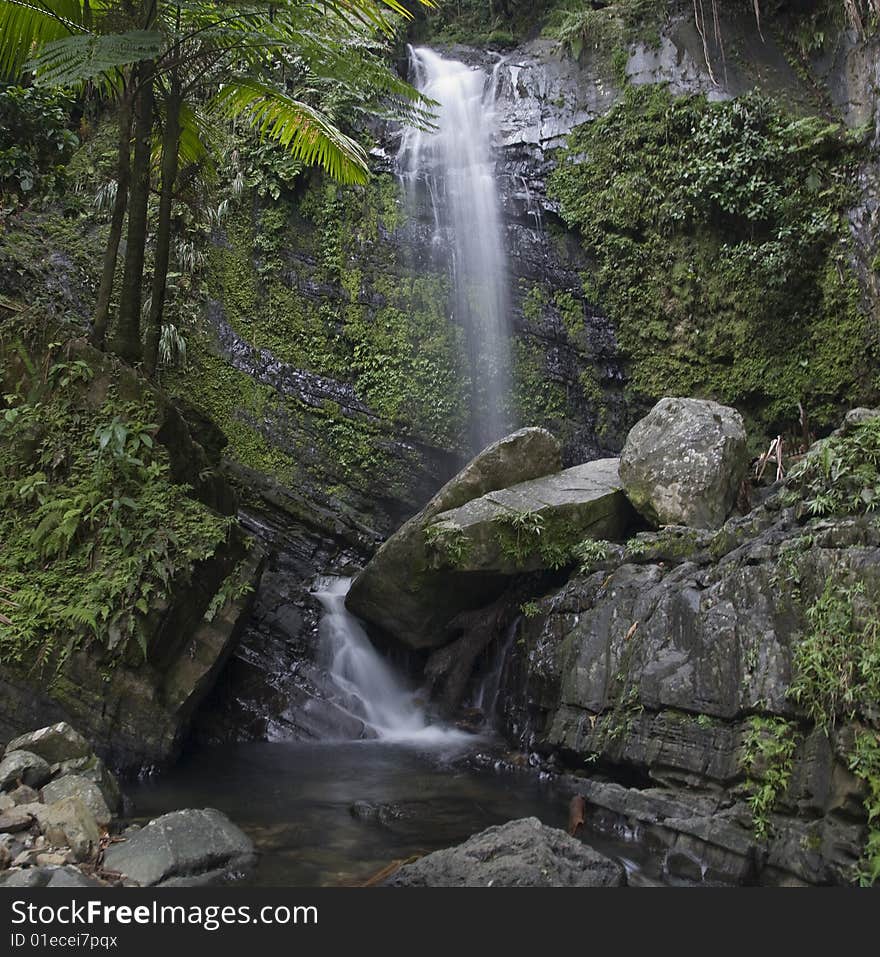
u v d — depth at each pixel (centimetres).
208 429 1087
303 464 1130
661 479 732
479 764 677
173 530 644
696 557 599
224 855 430
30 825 423
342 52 753
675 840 475
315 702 798
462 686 810
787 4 1168
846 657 421
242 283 1201
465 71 1453
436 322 1203
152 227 1146
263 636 867
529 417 1184
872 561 435
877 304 993
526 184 1260
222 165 1195
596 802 550
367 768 661
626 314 1181
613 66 1264
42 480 642
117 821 464
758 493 777
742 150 1095
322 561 1040
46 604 589
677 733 520
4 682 560
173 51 782
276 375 1167
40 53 616
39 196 1098
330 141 859
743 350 1105
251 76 838
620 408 1181
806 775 430
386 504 1142
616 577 648
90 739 581
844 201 1043
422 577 780
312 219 1232
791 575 475
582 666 624
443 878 398
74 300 1036
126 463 653
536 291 1220
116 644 593
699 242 1149
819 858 404
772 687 466
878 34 1055
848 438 510
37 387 682
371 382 1178
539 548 738
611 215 1191
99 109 1249
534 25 1560
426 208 1261
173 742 628
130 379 696
